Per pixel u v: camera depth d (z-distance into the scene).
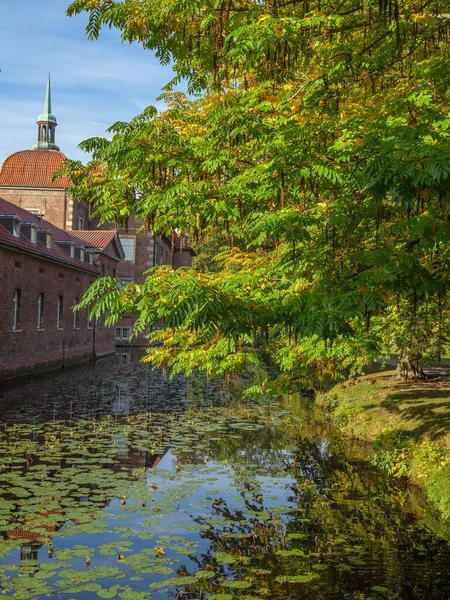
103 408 20.86
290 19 5.71
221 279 6.84
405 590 7.17
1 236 27.80
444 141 5.15
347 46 6.66
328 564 7.88
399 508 10.26
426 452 12.64
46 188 57.56
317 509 10.12
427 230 5.54
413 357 21.52
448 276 6.28
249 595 6.96
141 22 6.88
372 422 16.47
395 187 4.77
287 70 7.33
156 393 25.70
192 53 7.35
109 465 12.59
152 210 7.05
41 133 63.31
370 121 6.20
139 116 6.66
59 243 40.44
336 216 6.11
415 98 5.94
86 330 44.34
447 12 7.14
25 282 31.62
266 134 6.62
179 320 5.52
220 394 25.73
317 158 5.75
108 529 8.82
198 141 6.96
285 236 6.09
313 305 5.81
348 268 6.52
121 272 62.44
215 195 6.54
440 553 8.30
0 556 7.68
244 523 9.35
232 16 6.24
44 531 8.63
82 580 7.12
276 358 10.61
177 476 11.91
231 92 7.36
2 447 13.91
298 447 14.89
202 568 7.64
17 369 30.44
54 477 11.44
